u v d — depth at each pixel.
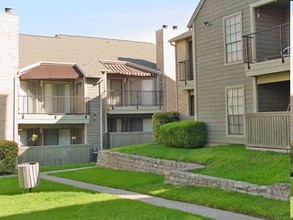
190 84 20.20
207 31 15.56
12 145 17.80
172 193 10.23
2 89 20.94
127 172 15.07
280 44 13.01
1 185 13.52
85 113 23.27
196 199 9.38
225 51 14.71
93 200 9.88
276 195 8.45
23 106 22.22
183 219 7.65
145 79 26.98
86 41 28.67
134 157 15.35
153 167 14.22
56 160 21.22
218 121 15.02
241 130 14.09
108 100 24.67
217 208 8.62
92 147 22.66
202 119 15.74
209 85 15.46
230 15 14.52
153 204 9.24
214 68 15.23
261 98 13.51
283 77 12.45
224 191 9.66
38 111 23.12
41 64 23.17
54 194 10.98
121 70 25.16
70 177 14.91
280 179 9.00
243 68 13.93
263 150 12.27
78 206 9.15
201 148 14.70
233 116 14.41
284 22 13.98
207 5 15.57
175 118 18.20
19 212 8.72
